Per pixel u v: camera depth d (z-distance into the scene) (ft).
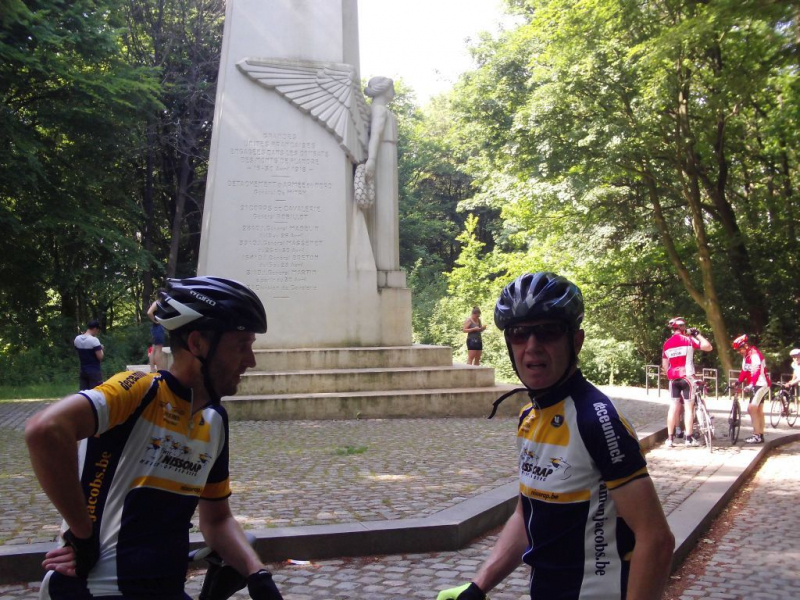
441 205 182.91
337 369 47.57
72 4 77.66
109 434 7.00
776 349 81.61
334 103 50.01
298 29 50.57
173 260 100.89
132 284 98.27
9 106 74.13
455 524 19.45
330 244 49.62
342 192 49.88
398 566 18.01
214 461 7.72
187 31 102.73
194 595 15.70
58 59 72.33
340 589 16.39
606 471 7.18
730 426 41.32
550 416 7.64
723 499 26.78
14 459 31.17
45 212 79.05
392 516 20.81
